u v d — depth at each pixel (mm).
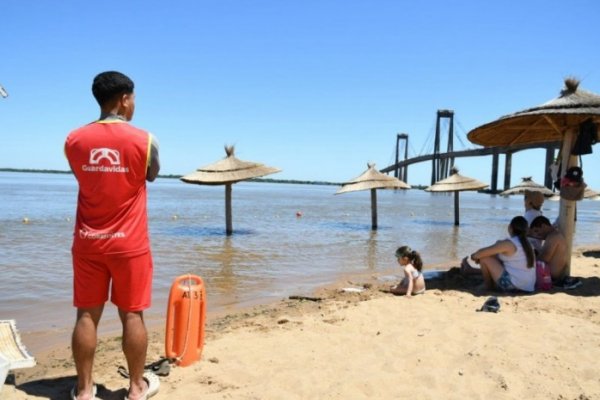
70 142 2787
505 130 7820
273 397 3152
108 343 4684
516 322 4785
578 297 6027
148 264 2992
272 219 22000
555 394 3234
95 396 3125
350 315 5281
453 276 7820
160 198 44469
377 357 3922
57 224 16578
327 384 3385
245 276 8578
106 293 2992
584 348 4031
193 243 12844
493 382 3404
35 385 3354
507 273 6422
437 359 3836
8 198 34281
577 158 6824
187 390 3252
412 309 5492
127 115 2996
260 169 15234
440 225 20766
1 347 3254
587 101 6336
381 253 11688
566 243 6695
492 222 23516
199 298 3795
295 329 4859
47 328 5379
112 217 2842
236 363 3775
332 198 61062
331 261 10391
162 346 4469
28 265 8977
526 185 19797
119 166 2775
